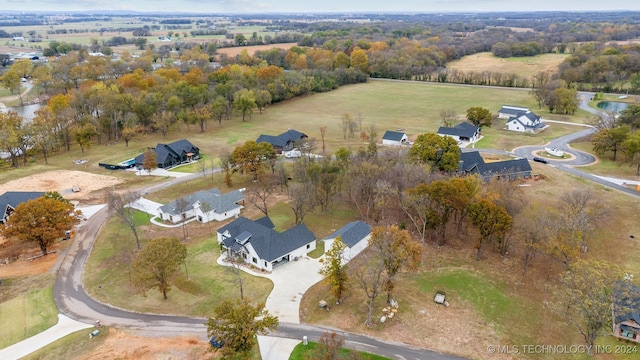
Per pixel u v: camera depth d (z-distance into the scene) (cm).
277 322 4944
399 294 6034
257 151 10238
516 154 11838
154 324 5556
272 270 6681
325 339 4734
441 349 5025
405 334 5269
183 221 8600
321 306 5781
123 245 7581
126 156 12700
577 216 6675
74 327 5541
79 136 13038
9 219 7144
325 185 8600
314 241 7312
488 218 6525
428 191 7031
